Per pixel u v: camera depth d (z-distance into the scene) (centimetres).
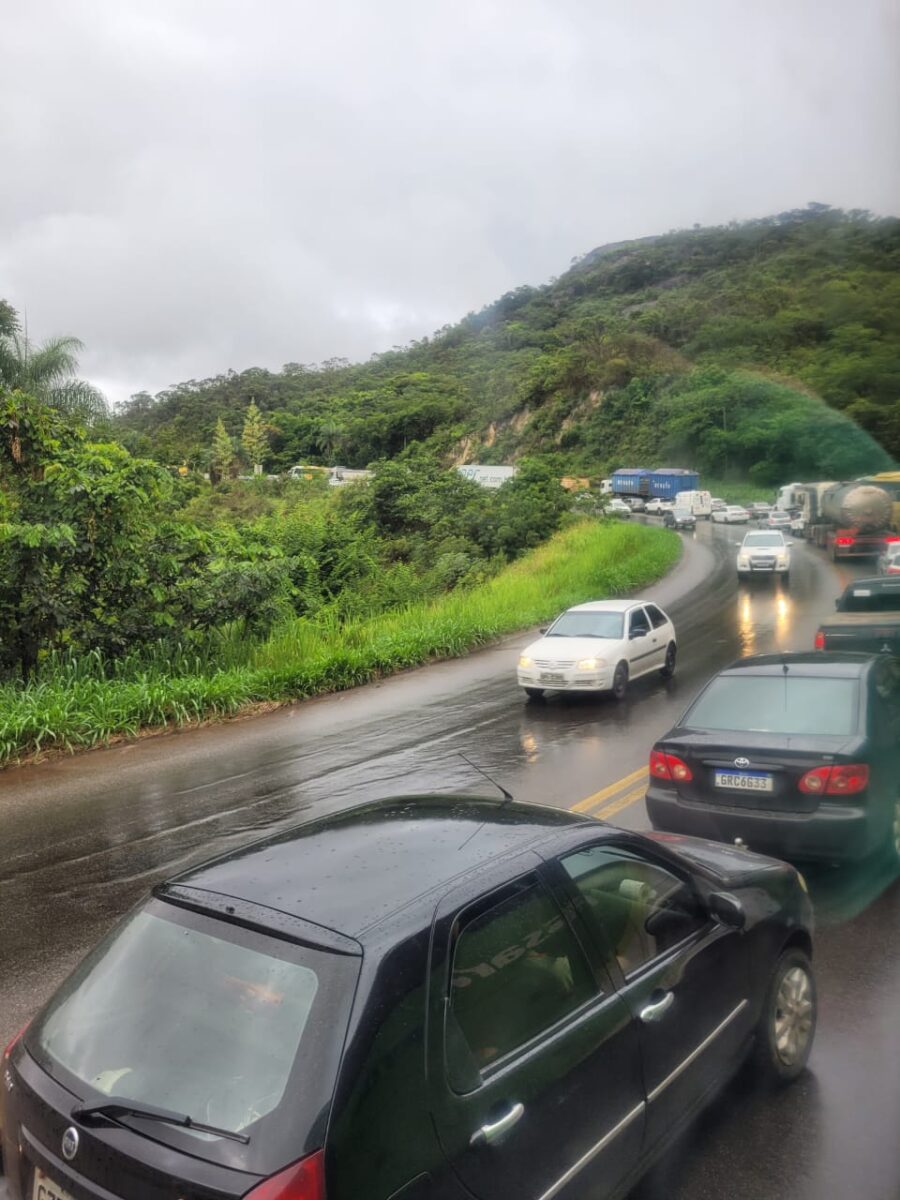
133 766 1115
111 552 1519
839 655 761
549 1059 291
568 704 1456
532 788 960
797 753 633
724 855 468
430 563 3688
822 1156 376
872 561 3869
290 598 2373
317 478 6650
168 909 303
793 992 437
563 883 331
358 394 16925
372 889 296
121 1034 274
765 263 15350
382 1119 240
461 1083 263
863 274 12438
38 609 1422
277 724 1352
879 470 9569
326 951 267
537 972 306
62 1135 254
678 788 677
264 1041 253
